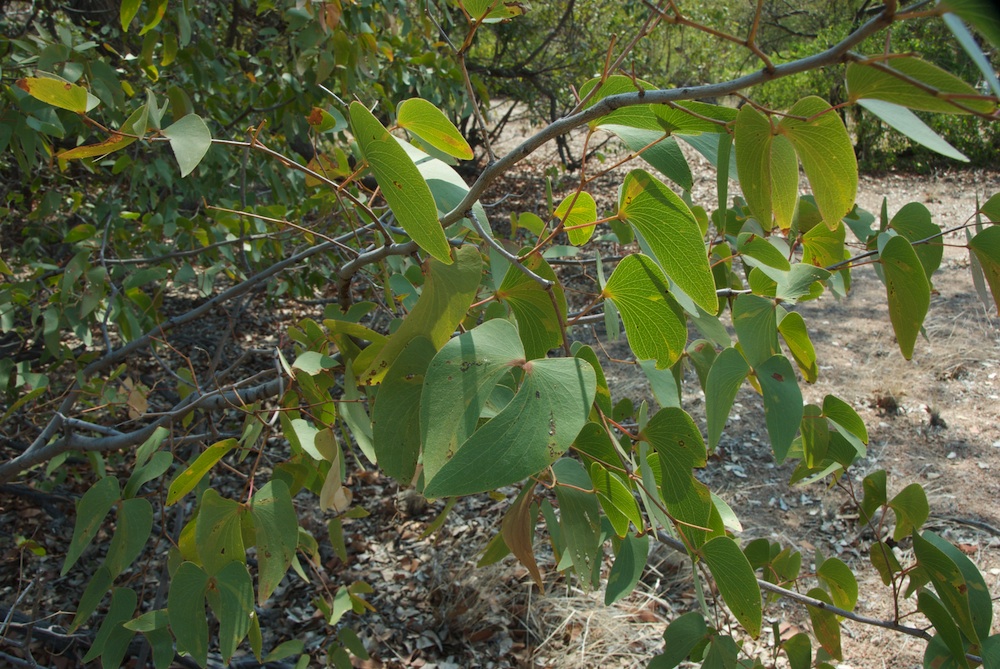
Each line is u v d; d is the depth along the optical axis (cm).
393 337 86
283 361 123
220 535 102
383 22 321
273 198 365
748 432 486
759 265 113
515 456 67
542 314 99
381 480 438
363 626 337
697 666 286
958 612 138
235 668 287
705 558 97
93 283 237
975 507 400
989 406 495
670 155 100
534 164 1121
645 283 93
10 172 384
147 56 263
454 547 382
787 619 335
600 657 308
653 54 1053
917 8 54
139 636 281
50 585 337
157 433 132
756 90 1113
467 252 86
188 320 226
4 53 273
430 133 97
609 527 119
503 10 94
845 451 155
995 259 107
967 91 56
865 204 998
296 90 322
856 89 62
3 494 384
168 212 309
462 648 324
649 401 474
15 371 260
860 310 665
